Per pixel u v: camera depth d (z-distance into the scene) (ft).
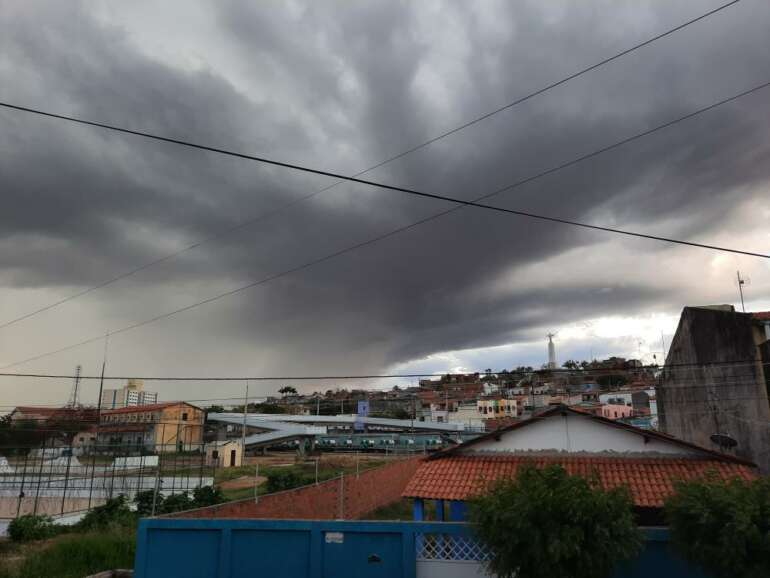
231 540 38.68
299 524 38.27
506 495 30.30
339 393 403.75
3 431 180.86
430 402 341.82
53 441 185.37
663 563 33.58
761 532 27.66
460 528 36.27
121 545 55.67
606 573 29.01
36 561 52.54
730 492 29.04
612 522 28.81
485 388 341.21
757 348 78.84
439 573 36.01
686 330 90.53
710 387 83.41
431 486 49.85
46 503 115.14
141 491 109.29
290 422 262.06
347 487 92.73
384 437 226.17
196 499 99.35
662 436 50.55
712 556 28.48
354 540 37.47
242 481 153.89
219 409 313.12
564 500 28.91
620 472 48.75
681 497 30.12
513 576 31.22
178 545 39.27
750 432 77.05
